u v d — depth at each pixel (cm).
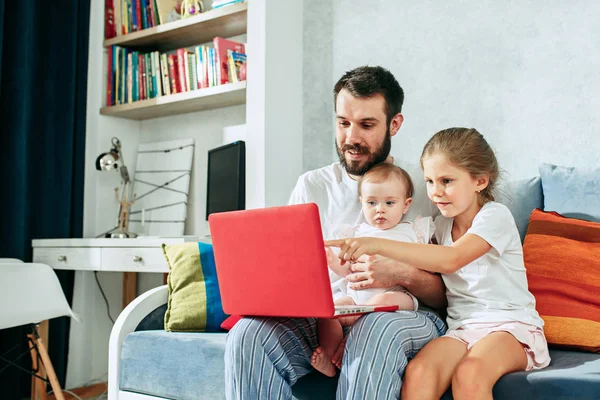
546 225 163
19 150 266
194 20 275
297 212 120
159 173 308
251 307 133
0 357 236
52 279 220
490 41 220
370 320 128
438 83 231
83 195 298
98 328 298
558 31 206
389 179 159
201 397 157
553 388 116
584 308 149
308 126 265
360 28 252
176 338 166
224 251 135
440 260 135
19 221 266
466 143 148
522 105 212
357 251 133
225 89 263
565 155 203
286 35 261
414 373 122
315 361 137
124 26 306
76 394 275
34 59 281
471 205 151
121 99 306
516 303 141
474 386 117
